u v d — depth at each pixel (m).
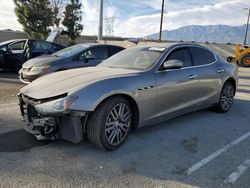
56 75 4.72
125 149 4.37
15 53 11.98
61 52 9.46
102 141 4.11
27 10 32.25
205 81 5.84
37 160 3.89
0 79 10.53
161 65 4.98
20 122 5.37
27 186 3.28
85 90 3.97
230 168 3.90
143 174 3.65
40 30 33.22
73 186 3.31
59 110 3.85
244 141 4.91
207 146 4.63
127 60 5.33
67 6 34.41
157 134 5.07
